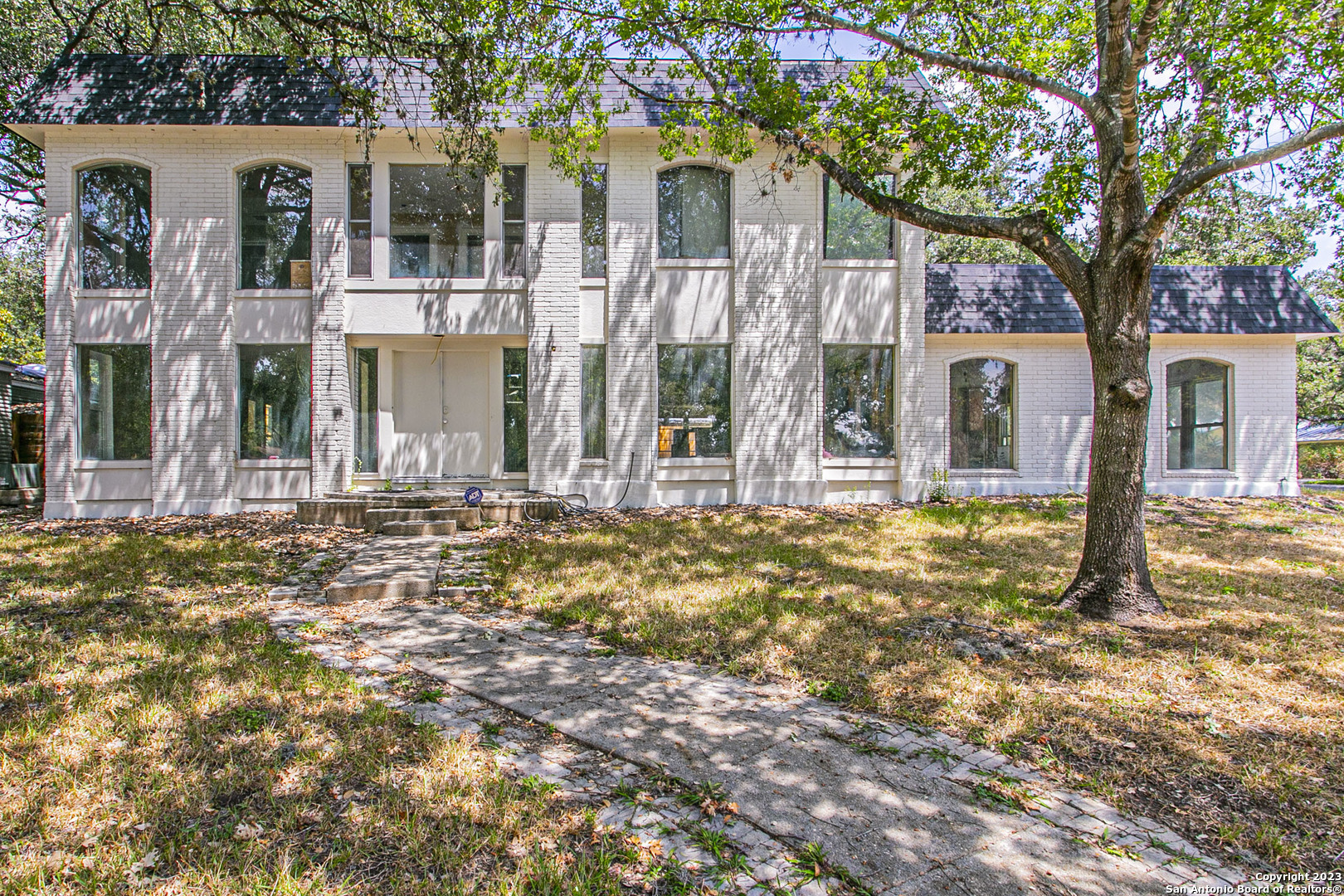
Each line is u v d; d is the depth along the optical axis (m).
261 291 12.11
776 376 12.72
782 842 2.75
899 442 12.87
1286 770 3.37
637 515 11.51
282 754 3.36
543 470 12.41
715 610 5.96
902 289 12.88
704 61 8.14
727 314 12.77
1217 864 2.69
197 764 3.25
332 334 12.09
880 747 3.58
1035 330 13.48
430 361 12.97
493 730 3.70
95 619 5.66
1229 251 20.83
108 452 12.06
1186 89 7.32
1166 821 2.98
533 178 12.42
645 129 12.19
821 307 12.74
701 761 3.40
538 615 6.02
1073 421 13.85
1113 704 4.11
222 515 11.77
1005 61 7.66
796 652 4.96
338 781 3.12
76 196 11.98
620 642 5.26
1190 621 5.71
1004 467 14.02
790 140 7.72
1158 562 7.91
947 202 21.06
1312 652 4.96
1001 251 25.20
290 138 12.02
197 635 5.21
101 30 15.27
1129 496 5.89
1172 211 5.53
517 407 12.93
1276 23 6.42
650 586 6.81
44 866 2.52
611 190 12.51
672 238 12.81
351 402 12.44
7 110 14.98
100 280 12.09
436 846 2.65
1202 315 13.79
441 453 12.97
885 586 6.81
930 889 2.48
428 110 11.91
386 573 7.01
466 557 8.33
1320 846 2.81
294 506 12.18
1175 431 14.21
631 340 12.50
